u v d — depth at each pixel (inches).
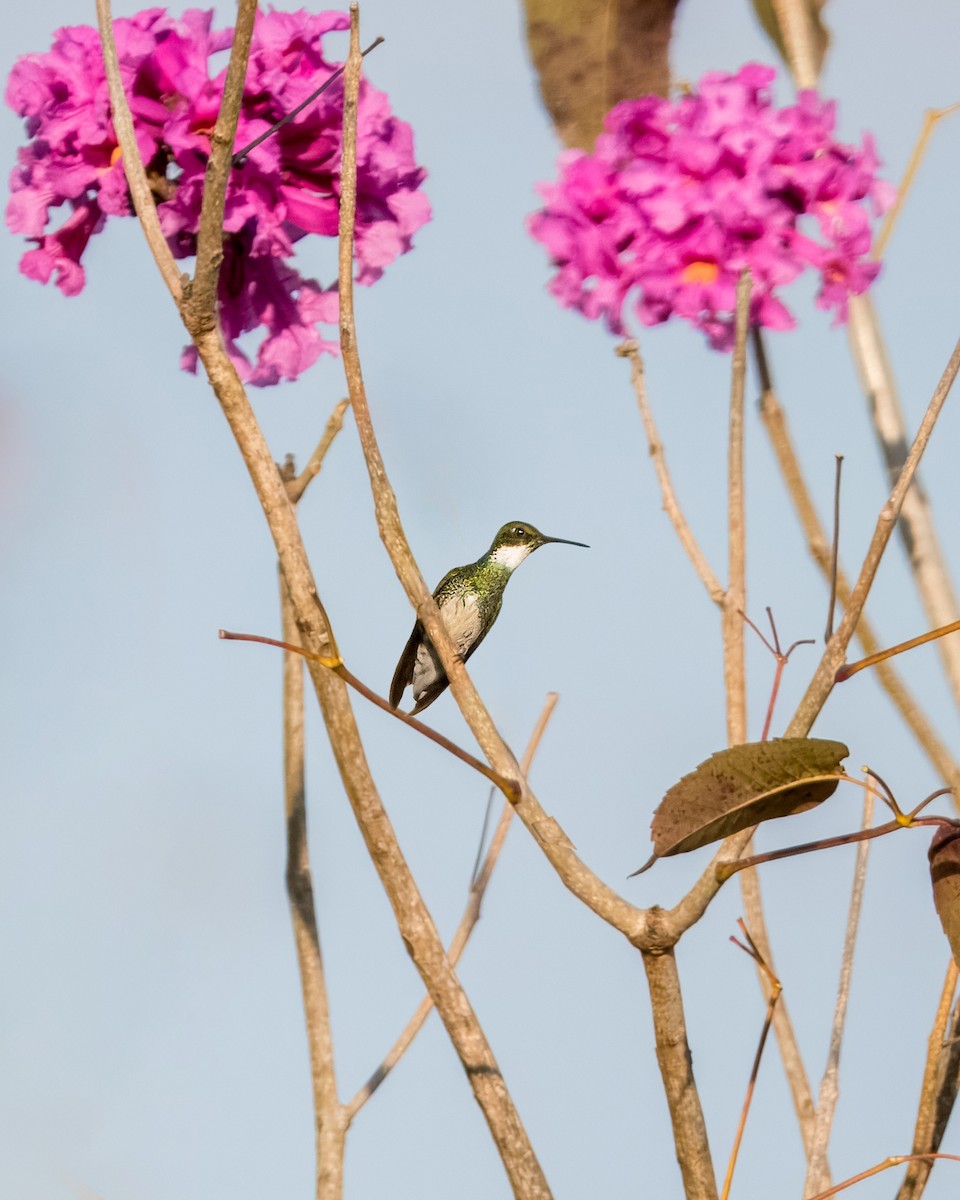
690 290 279.3
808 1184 227.8
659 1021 191.3
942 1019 227.8
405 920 207.5
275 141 250.5
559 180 291.1
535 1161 203.5
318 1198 252.7
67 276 265.1
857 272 281.6
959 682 253.3
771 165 282.7
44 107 256.7
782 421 271.6
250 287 258.4
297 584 205.2
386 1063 260.2
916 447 190.2
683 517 255.8
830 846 187.6
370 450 209.6
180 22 252.5
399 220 258.1
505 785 193.0
